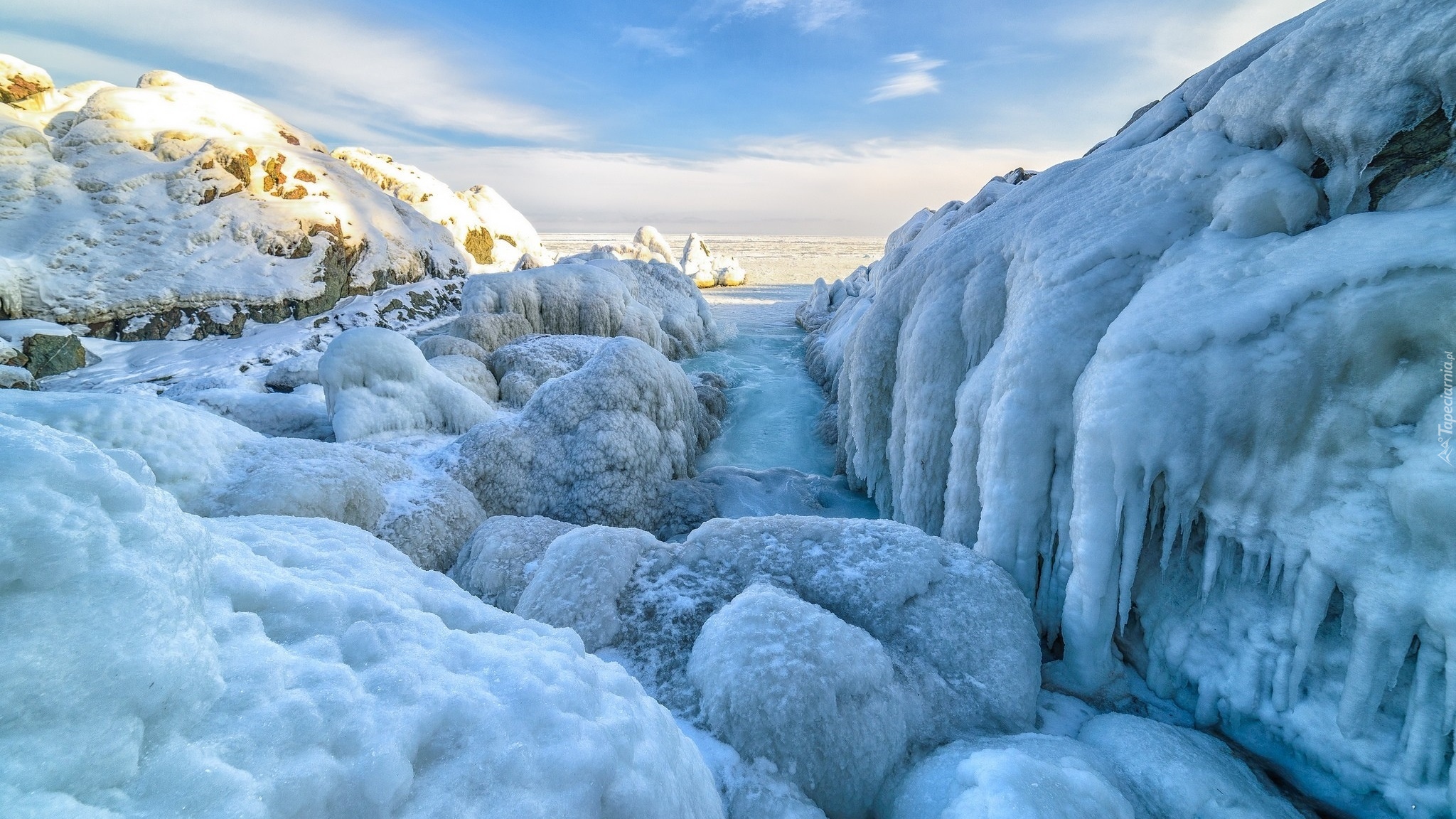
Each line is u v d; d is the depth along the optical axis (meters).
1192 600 2.79
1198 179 3.22
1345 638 2.28
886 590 3.02
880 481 5.54
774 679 2.34
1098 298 3.19
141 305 11.48
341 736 1.00
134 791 0.78
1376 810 2.17
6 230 11.08
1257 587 2.55
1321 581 2.23
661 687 2.58
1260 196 2.79
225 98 16.61
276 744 0.93
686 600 3.02
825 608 3.01
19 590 0.78
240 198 13.70
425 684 1.21
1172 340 2.56
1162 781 2.22
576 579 3.04
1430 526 1.94
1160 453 2.56
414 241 16.92
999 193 7.96
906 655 2.81
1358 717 2.17
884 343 5.39
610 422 5.22
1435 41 2.31
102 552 0.88
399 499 4.03
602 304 12.27
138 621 0.87
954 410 4.41
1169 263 3.03
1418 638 2.08
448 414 6.14
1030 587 3.27
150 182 12.88
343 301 14.12
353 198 16.20
